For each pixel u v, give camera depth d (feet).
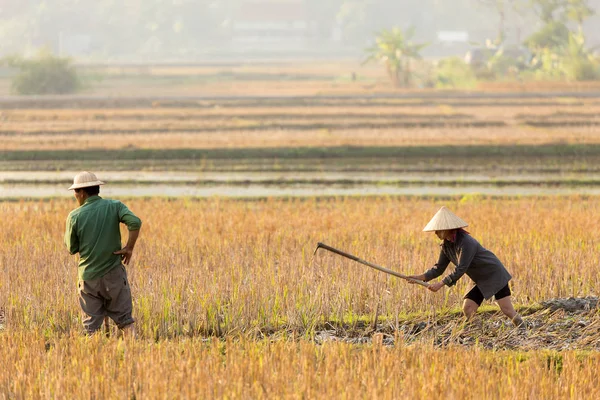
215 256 67.41
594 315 52.90
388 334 50.52
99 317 46.42
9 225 86.58
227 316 50.90
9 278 59.21
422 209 106.01
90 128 213.87
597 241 75.25
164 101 289.94
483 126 217.56
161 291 53.83
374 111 253.44
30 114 250.78
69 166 164.14
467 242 47.34
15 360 39.22
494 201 115.75
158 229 83.87
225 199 125.18
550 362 42.29
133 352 40.01
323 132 202.59
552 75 380.78
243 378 35.88
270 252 69.77
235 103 291.58
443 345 46.98
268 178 147.84
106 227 45.57
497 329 50.88
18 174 154.30
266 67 643.45
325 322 52.37
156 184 143.54
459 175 152.56
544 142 181.47
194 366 36.99
